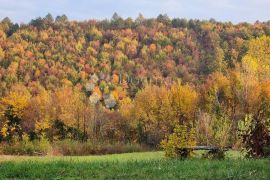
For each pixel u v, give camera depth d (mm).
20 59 145500
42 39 167875
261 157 14930
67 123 84750
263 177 10109
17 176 12172
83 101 105812
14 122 86250
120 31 184000
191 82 140625
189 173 11039
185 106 79125
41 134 82500
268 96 67750
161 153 45438
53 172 12344
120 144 63188
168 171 11648
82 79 138250
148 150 65562
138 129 80812
